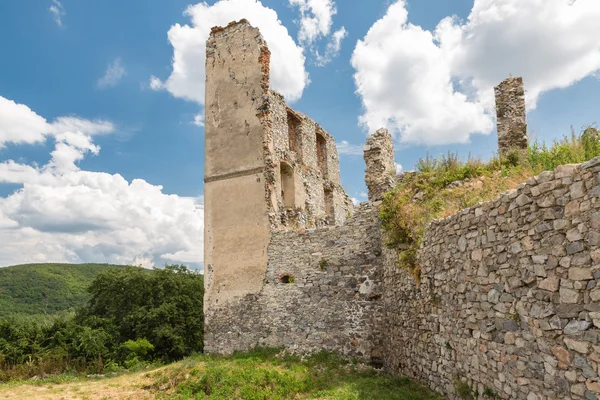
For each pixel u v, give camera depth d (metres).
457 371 7.28
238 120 15.90
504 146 12.09
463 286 7.08
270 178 15.02
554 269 4.94
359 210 13.47
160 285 26.72
